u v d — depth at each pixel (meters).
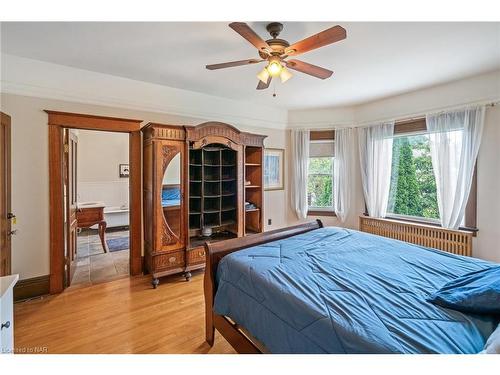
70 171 3.22
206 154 3.63
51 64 2.67
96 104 2.95
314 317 1.16
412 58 2.50
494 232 2.83
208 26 1.97
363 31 2.02
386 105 3.82
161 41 2.21
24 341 1.93
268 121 4.37
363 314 1.15
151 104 3.28
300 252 1.96
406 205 3.74
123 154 5.90
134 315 2.31
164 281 3.06
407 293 1.36
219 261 1.93
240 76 3.04
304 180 4.46
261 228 3.90
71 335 2.01
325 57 2.48
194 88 3.48
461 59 2.52
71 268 3.17
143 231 3.28
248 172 4.07
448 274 1.60
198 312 2.37
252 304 1.49
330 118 4.37
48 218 2.71
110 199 5.76
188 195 3.13
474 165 2.95
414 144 3.64
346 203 4.26
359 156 4.16
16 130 2.53
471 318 1.15
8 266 2.43
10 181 2.47
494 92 2.79
